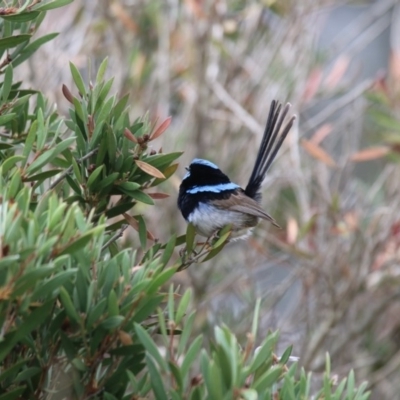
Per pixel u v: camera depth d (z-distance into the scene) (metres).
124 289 4.81
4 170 5.42
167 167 6.26
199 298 13.06
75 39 14.08
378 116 13.00
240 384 4.30
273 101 10.12
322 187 13.12
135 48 13.95
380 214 12.84
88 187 5.91
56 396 4.88
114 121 6.11
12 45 6.14
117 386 4.90
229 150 14.01
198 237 11.59
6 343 4.38
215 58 14.25
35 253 4.24
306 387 4.92
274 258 12.78
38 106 6.69
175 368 4.41
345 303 12.62
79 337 4.80
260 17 14.27
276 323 13.45
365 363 13.19
